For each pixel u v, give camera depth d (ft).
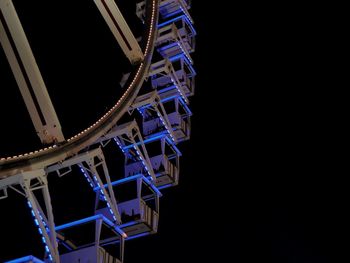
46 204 50.55
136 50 81.15
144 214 67.15
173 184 81.97
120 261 58.95
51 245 48.80
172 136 83.66
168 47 104.88
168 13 112.78
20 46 60.59
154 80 102.37
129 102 75.00
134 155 85.71
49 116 59.47
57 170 59.52
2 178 53.67
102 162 60.70
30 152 57.11
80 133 63.98
